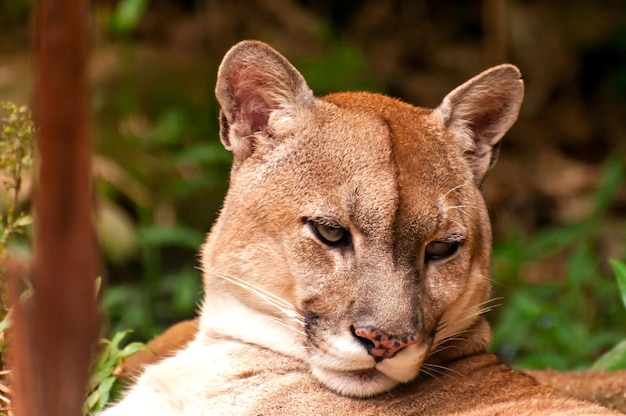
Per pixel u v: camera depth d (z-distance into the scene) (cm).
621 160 2292
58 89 360
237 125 1009
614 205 2342
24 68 2058
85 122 364
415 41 2698
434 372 973
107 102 2059
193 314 1716
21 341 375
